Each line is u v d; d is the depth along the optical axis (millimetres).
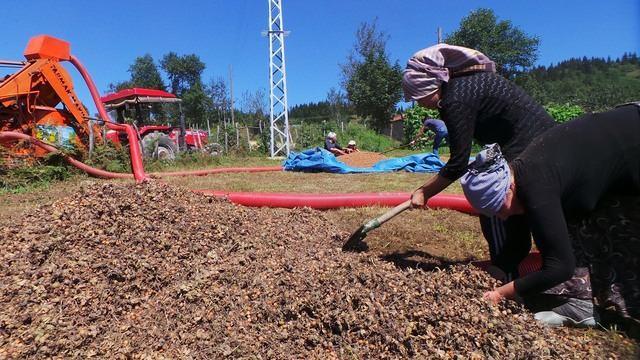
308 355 2430
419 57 3045
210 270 3246
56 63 10445
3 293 2867
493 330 2393
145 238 3529
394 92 33281
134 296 3010
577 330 2736
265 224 4422
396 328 2443
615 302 2703
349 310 2613
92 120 10719
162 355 2447
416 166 11086
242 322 2711
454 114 2955
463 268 3014
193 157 14891
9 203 6656
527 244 3244
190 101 50312
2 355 2381
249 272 3268
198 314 2799
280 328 2633
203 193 4844
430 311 2512
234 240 3809
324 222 4922
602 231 2703
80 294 2904
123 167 10867
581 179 2455
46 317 2656
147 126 15984
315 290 2857
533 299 2916
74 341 2506
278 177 9984
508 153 2953
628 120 2510
